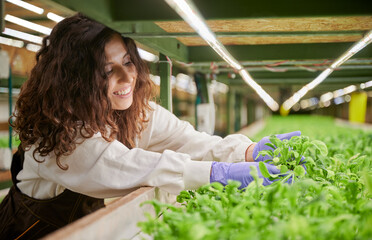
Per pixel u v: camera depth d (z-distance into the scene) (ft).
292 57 10.71
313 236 3.74
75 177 6.68
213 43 6.91
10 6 10.21
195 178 6.49
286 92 32.30
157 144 8.84
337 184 6.79
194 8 4.69
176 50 9.52
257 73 17.40
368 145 14.76
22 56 15.20
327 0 5.42
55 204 7.30
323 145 7.47
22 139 7.02
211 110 16.11
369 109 50.78
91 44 6.77
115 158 6.57
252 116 51.55
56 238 3.78
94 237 4.25
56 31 7.04
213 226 4.15
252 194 5.18
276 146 7.53
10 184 14.06
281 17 5.51
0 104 30.32
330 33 6.60
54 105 6.63
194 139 8.66
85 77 6.72
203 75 15.80
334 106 86.69
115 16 5.53
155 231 4.60
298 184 5.41
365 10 5.34
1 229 7.68
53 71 6.77
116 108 7.39
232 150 8.23
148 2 5.46
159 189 6.63
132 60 7.45
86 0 4.92
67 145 6.47
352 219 4.02
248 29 8.46
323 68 12.83
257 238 3.65
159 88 10.00
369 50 10.31
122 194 6.68
